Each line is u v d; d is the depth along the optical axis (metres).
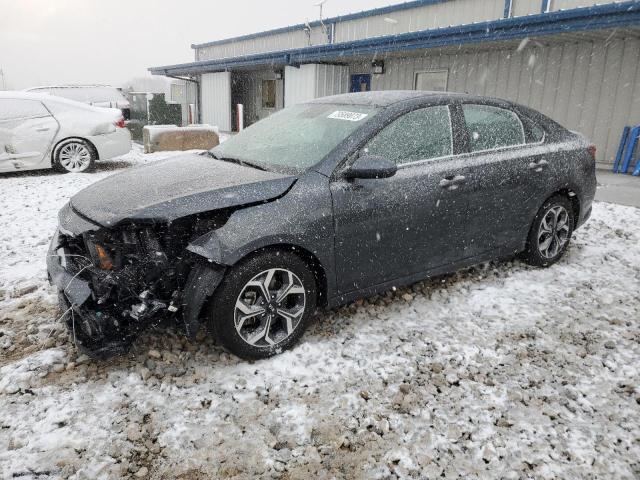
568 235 4.57
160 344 3.08
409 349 3.11
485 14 12.08
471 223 3.78
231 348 2.85
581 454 2.27
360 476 2.15
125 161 10.70
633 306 3.74
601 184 8.37
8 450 2.23
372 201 3.20
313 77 15.17
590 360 3.02
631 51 9.42
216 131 12.52
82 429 2.37
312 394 2.67
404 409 2.56
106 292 2.67
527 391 2.72
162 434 2.36
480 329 3.38
